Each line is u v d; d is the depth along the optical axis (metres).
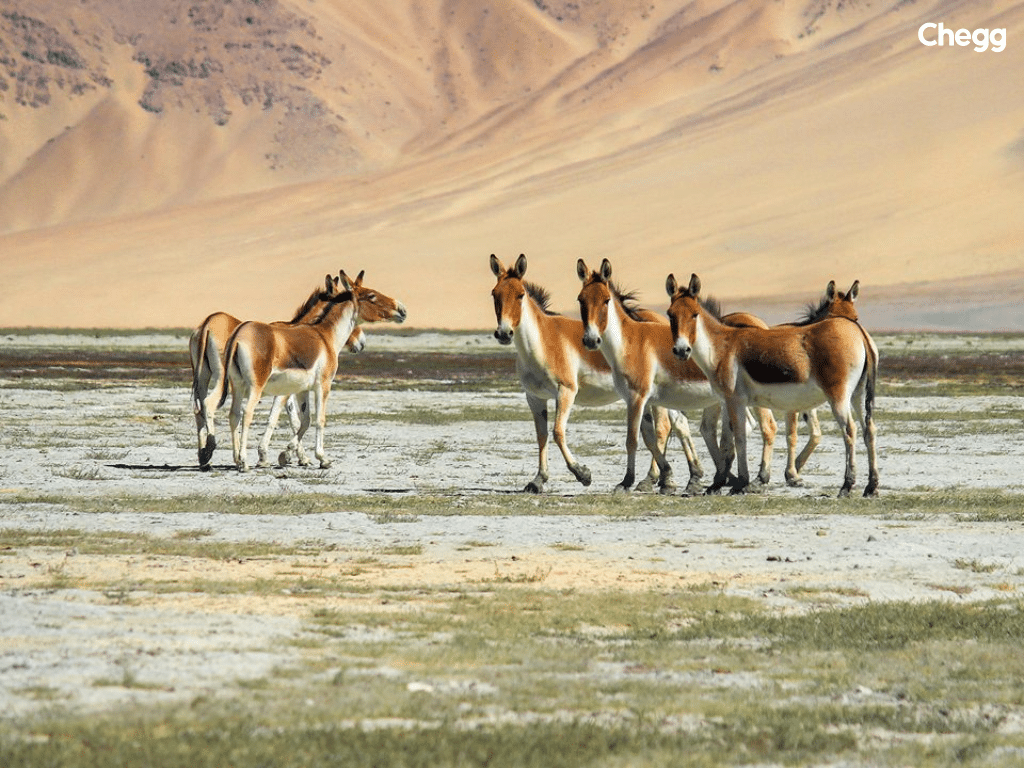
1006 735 18.70
